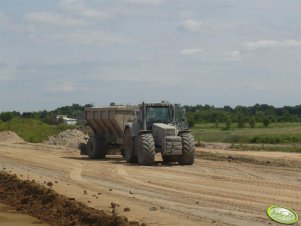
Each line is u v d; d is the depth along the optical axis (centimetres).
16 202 1641
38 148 4050
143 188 1822
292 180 2064
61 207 1456
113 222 1200
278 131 8144
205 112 12744
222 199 1582
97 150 3055
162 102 2741
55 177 2153
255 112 14138
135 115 2859
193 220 1258
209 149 3912
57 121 9338
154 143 2641
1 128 6606
